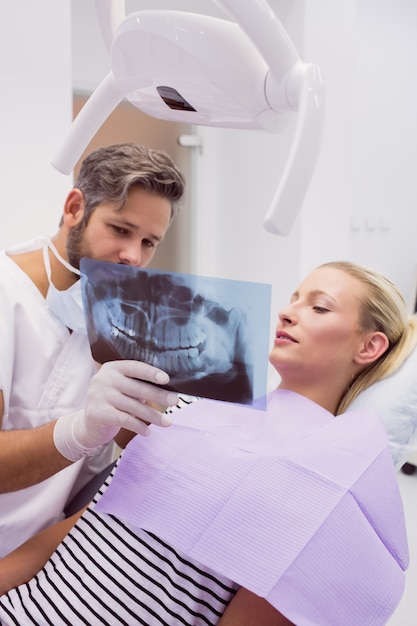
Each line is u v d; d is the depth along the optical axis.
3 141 1.82
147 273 0.61
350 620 0.63
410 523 2.09
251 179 2.84
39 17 1.82
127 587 0.72
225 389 0.62
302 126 0.46
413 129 3.43
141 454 0.79
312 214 2.54
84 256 0.92
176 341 0.63
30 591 0.78
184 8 2.75
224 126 0.58
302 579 0.62
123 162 0.87
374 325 0.89
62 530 0.90
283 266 2.66
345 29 2.49
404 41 3.30
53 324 0.99
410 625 1.55
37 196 1.89
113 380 0.68
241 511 0.67
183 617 0.70
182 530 0.69
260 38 0.46
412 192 3.49
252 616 0.65
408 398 0.91
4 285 0.95
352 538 0.65
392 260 3.46
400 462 0.93
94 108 0.62
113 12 0.57
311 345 0.87
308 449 0.73
